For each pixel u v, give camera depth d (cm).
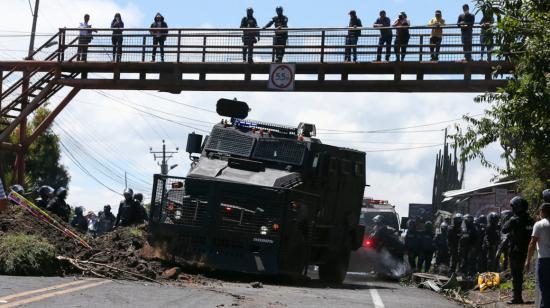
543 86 1423
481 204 3762
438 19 2995
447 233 2914
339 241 2220
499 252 1828
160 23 3262
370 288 2073
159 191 1869
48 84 3291
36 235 1728
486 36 1473
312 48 3064
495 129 1750
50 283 1334
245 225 1808
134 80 3225
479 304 1812
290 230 1827
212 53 3150
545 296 1316
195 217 1827
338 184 2172
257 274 1811
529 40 1406
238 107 2120
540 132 1485
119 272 1566
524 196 2125
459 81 2950
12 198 1898
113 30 3238
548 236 1318
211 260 1814
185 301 1242
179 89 3209
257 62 3116
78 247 1803
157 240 1858
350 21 3095
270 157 2014
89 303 1126
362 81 3019
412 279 2591
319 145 2050
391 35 3002
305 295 1581
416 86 2981
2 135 3262
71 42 3300
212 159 2025
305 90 3069
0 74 3334
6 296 1131
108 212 2842
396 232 3167
